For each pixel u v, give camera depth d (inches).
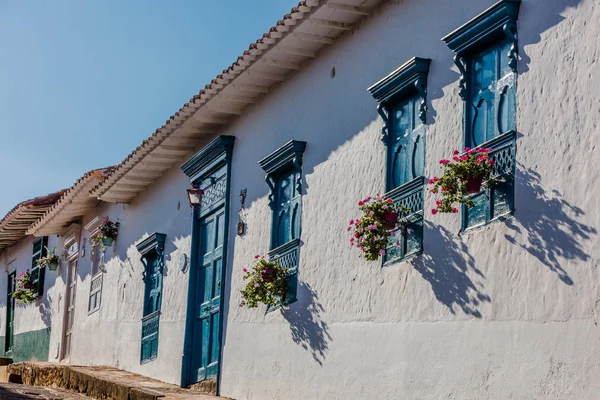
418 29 357.1
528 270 282.4
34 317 924.6
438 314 322.0
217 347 499.8
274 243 455.8
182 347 546.6
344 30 410.3
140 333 625.9
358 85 395.9
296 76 451.5
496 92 310.3
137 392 500.1
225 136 510.9
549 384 268.5
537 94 288.2
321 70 428.5
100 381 565.9
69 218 808.3
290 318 425.4
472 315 304.8
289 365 421.4
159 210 625.3
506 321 288.8
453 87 331.9
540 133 284.8
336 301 390.0
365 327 366.0
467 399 301.3
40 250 914.1
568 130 274.2
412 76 350.3
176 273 579.2
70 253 826.2
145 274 634.2
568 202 270.8
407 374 334.6
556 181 276.2
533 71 291.3
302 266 422.0
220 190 525.3
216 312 511.5
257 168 482.3
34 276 924.0
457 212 318.3
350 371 372.2
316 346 400.5
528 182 286.7
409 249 345.4
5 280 1045.8
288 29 407.8
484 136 314.3
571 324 264.1
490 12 307.6
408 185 346.9
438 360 318.7
